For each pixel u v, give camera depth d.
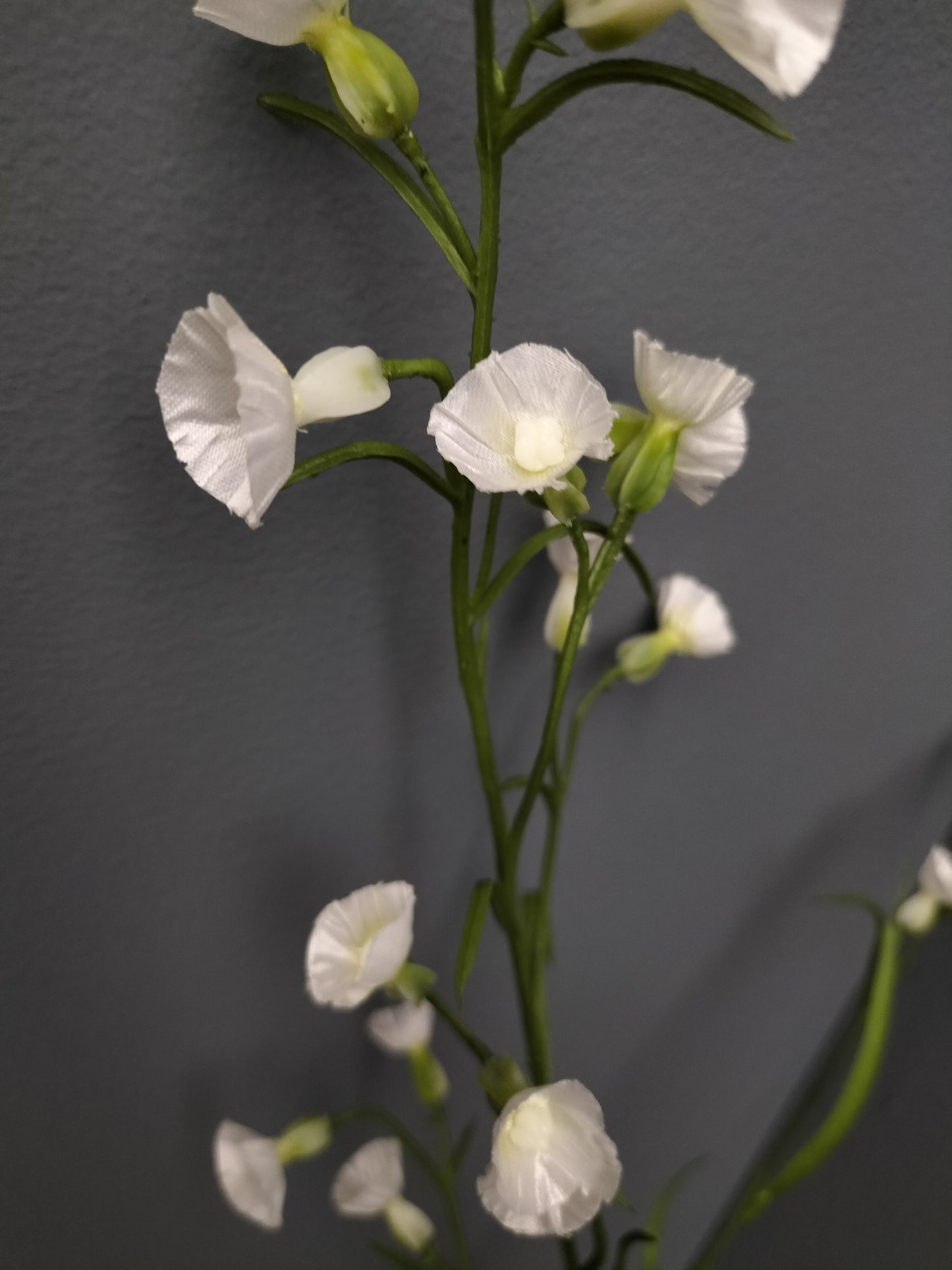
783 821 0.35
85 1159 0.32
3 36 0.22
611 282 0.27
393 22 0.23
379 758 0.30
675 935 0.36
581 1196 0.22
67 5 0.22
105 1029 0.31
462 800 0.32
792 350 0.29
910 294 0.29
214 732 0.28
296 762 0.29
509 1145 0.23
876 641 0.33
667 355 0.21
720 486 0.30
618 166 0.26
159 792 0.29
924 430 0.31
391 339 0.26
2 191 0.23
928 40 0.26
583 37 0.19
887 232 0.28
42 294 0.24
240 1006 0.32
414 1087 0.36
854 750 0.35
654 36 0.25
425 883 0.33
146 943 0.30
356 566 0.28
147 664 0.27
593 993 0.37
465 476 0.20
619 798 0.33
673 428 0.22
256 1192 0.28
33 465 0.25
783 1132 0.37
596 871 0.34
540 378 0.20
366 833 0.31
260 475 0.19
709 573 0.31
